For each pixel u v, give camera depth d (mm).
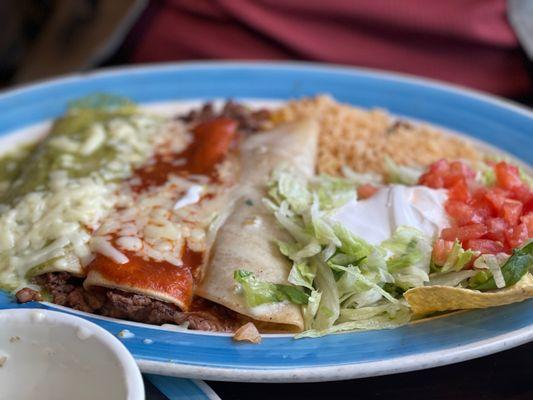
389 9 729
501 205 442
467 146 557
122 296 418
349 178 514
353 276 426
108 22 734
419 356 384
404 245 434
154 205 461
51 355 359
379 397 389
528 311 407
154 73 625
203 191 477
